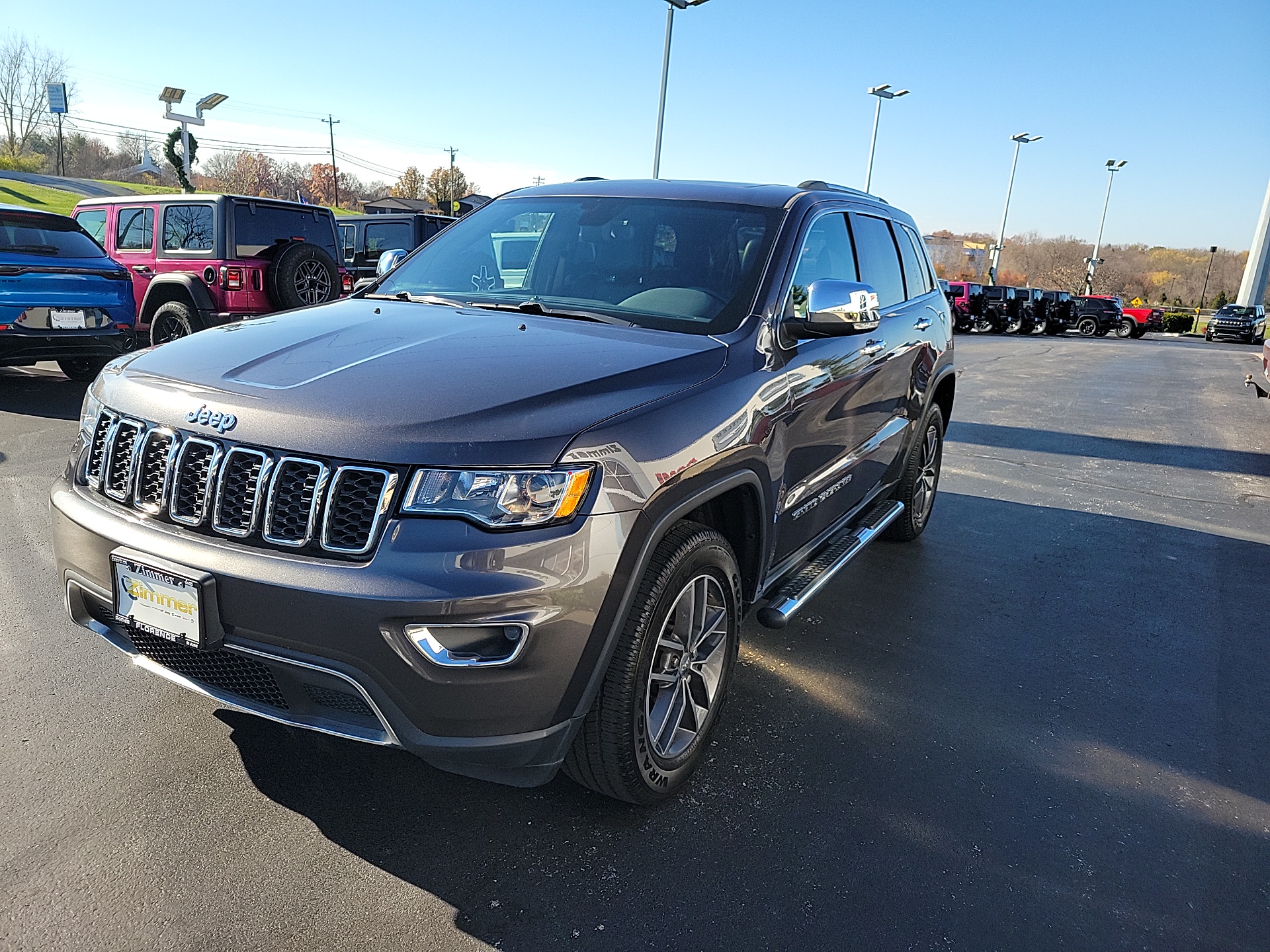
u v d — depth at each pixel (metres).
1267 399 13.58
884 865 2.32
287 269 9.24
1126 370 18.75
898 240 4.47
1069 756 2.93
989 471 7.38
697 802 2.54
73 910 1.99
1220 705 3.37
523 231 3.48
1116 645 3.89
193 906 2.02
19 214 7.45
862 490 4.02
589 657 2.09
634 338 2.66
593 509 2.03
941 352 4.84
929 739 2.98
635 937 2.01
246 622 1.99
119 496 2.27
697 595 2.51
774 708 3.12
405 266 3.61
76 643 3.25
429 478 1.94
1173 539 5.58
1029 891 2.26
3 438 6.24
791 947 2.01
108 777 2.48
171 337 9.48
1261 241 39.59
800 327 3.01
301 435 2.01
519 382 2.20
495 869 2.21
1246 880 2.36
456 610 1.90
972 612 4.15
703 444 2.36
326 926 1.99
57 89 67.94
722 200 3.39
